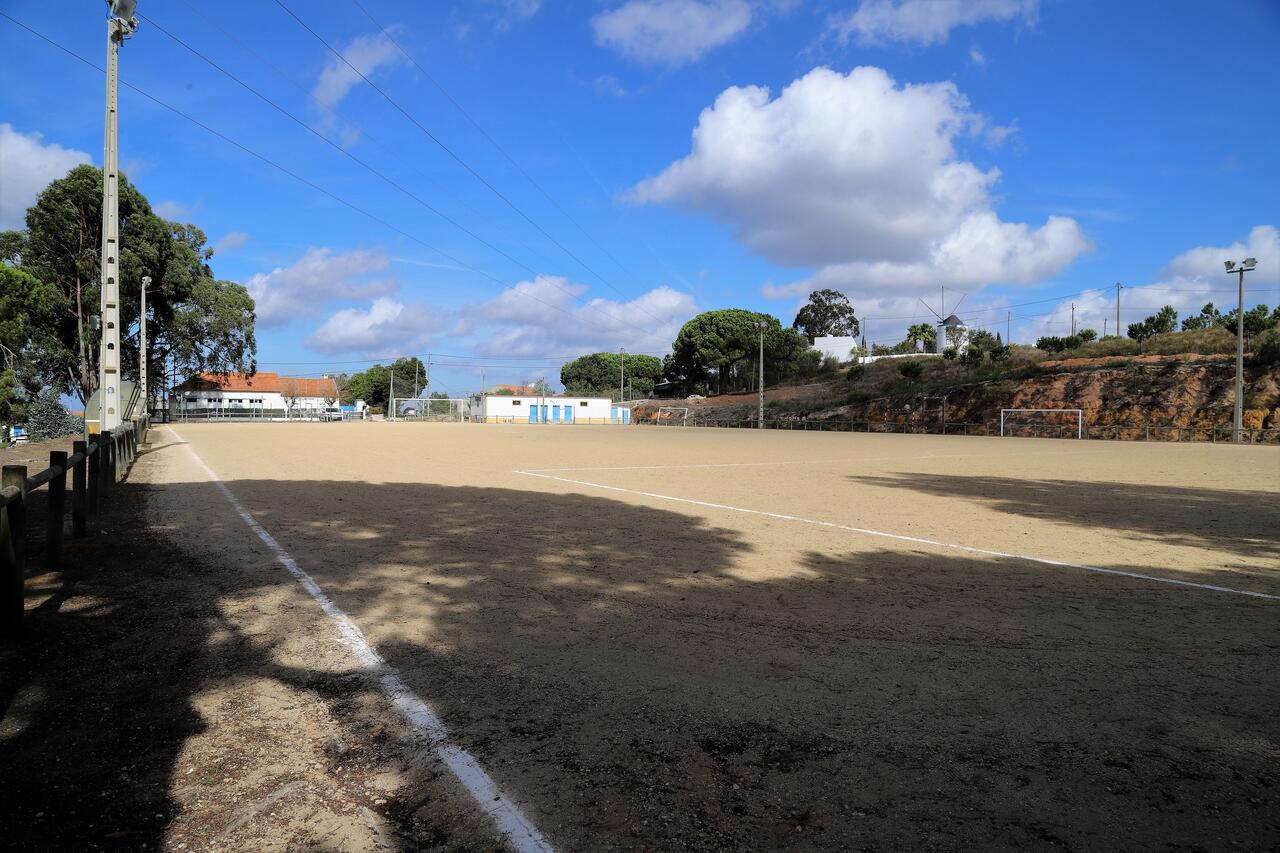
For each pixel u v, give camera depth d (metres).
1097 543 7.99
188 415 79.56
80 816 2.56
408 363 121.31
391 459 19.92
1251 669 4.07
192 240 58.72
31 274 45.62
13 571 4.49
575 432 48.03
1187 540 8.22
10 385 36.12
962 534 8.53
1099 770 2.93
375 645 4.36
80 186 45.81
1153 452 27.61
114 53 14.22
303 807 2.63
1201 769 2.95
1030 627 4.84
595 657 4.20
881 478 15.82
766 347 81.44
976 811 2.62
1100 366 51.00
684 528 8.79
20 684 3.72
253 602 5.27
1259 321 46.56
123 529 8.27
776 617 5.03
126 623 4.74
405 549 7.28
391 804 2.65
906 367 64.25
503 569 6.45
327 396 109.88
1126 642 4.54
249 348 62.00
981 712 3.48
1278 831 2.51
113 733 3.20
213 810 2.61
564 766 2.93
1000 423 49.62
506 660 4.14
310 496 11.39
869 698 3.64
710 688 3.75
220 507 10.09
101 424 14.13
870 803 2.68
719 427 66.12
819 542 7.93
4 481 4.57
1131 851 2.39
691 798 2.70
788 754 3.05
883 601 5.48
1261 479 15.91
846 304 103.62
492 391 107.06
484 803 2.65
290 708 3.47
